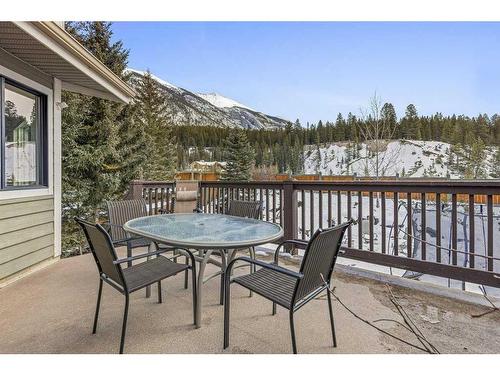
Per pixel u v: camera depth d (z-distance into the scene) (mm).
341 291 2877
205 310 2486
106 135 10859
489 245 2594
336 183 3621
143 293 2836
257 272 2242
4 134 3229
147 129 16516
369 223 3414
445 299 2674
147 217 3219
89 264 3842
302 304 1778
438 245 2883
